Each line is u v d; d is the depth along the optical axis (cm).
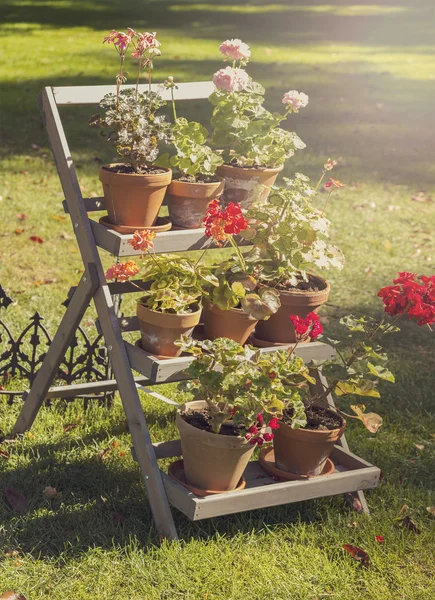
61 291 542
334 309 551
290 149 349
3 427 383
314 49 1797
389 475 365
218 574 292
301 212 320
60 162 323
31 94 1179
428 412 427
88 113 1061
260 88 342
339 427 320
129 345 317
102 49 1620
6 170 809
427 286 309
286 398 298
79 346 459
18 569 289
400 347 507
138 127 309
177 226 331
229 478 304
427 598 288
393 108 1220
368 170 881
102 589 283
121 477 349
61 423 390
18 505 323
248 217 324
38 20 2052
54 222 675
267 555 305
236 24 2142
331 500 342
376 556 306
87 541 306
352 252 652
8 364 414
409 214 752
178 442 330
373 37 2055
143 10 2334
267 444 344
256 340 334
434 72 1556
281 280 334
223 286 314
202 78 1320
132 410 313
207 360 292
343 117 1141
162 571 289
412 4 2888
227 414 297
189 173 327
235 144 345
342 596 286
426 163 927
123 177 304
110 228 317
